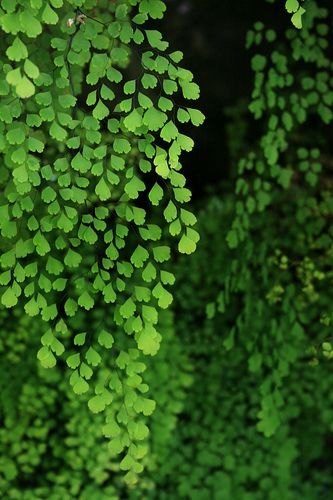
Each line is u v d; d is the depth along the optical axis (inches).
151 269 97.5
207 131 286.2
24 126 90.6
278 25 269.3
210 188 248.4
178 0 273.4
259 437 185.2
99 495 175.8
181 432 186.4
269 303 163.3
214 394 189.2
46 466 182.4
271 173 159.2
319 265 183.3
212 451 184.7
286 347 162.1
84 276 101.2
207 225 210.4
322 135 224.4
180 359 181.9
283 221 193.6
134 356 104.0
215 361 192.1
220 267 202.7
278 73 160.9
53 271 99.7
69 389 172.9
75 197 94.7
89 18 93.4
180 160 287.7
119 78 92.0
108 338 102.4
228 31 276.7
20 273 96.5
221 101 284.7
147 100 88.8
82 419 173.0
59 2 85.7
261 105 155.1
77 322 178.5
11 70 83.0
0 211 95.7
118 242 99.3
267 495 185.5
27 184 91.8
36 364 178.2
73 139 92.3
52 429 183.0
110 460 176.7
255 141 268.1
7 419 176.4
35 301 98.0
